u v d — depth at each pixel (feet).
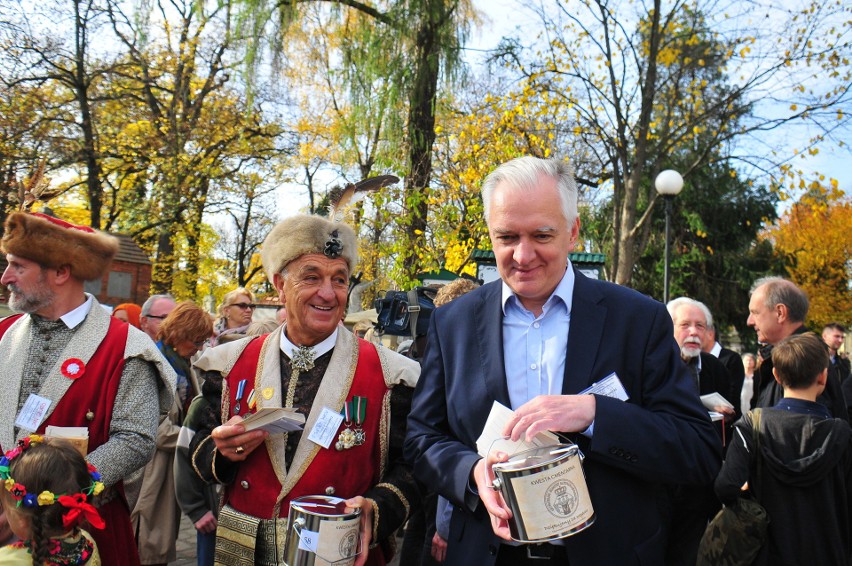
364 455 7.91
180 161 66.95
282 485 7.63
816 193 46.78
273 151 76.64
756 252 76.95
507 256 6.56
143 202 69.82
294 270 7.89
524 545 6.54
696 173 70.74
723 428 12.35
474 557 6.55
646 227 49.39
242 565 7.54
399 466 8.05
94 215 68.13
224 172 72.33
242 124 70.59
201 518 11.40
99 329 8.96
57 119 63.36
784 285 13.16
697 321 13.55
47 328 8.83
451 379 7.16
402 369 8.36
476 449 6.77
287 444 7.83
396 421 8.30
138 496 12.21
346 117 44.50
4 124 59.16
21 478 7.29
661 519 6.81
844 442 9.66
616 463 6.11
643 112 47.32
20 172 59.62
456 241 34.83
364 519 7.25
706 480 6.40
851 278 98.84
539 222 6.40
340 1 42.04
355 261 8.32
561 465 5.64
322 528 6.53
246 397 8.04
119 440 8.44
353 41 42.24
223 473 7.86
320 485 7.63
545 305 6.84
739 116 48.57
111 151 68.69
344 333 8.46
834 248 94.32
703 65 47.91
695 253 70.79
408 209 35.83
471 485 6.42
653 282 72.59
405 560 13.04
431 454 6.87
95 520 7.38
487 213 6.82
